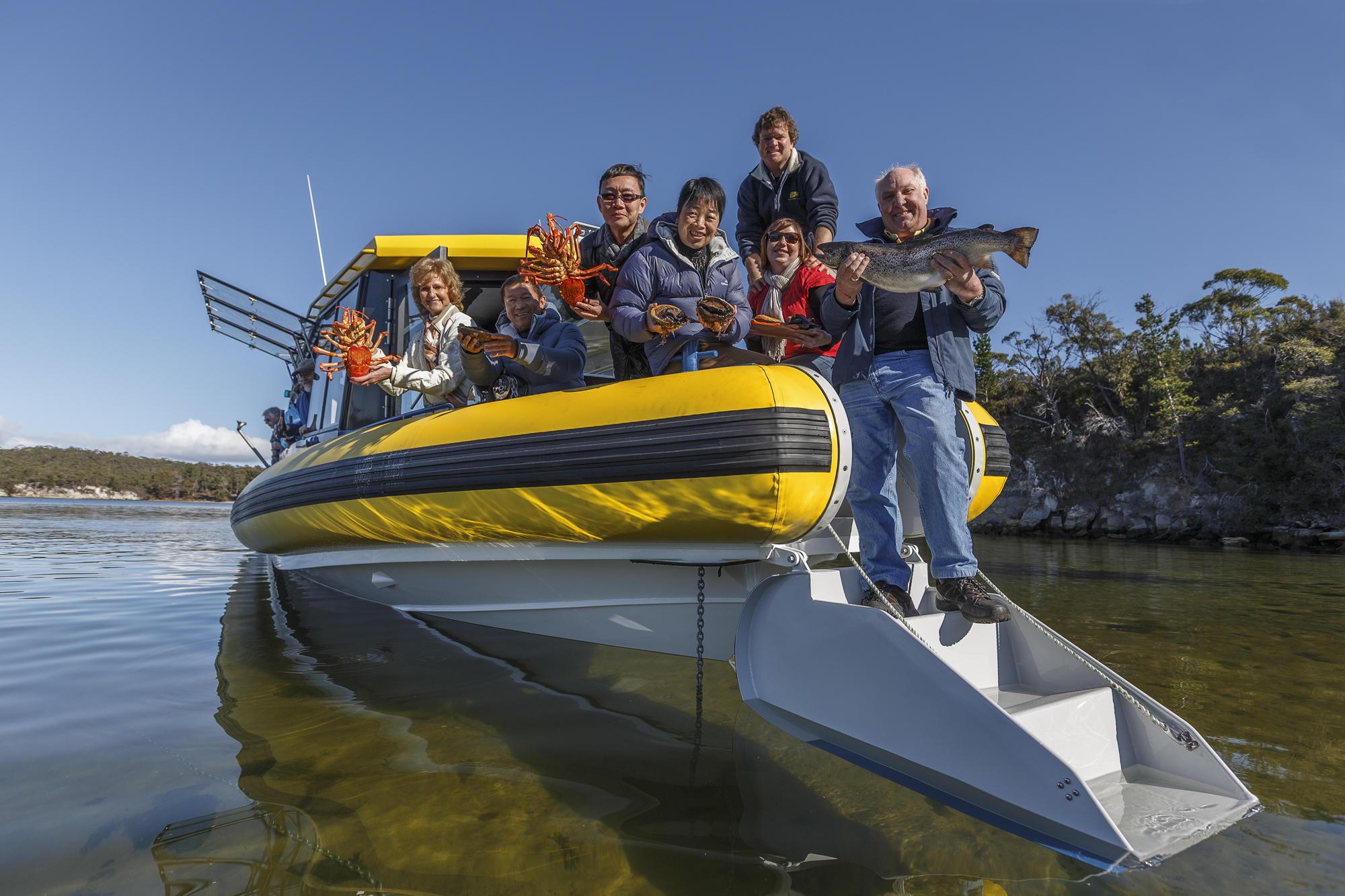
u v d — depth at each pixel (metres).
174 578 6.38
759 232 3.85
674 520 2.53
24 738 2.23
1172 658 3.37
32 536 12.27
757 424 2.36
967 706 1.79
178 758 2.06
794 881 1.41
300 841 1.57
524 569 3.38
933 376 2.39
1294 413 27.84
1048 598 5.57
